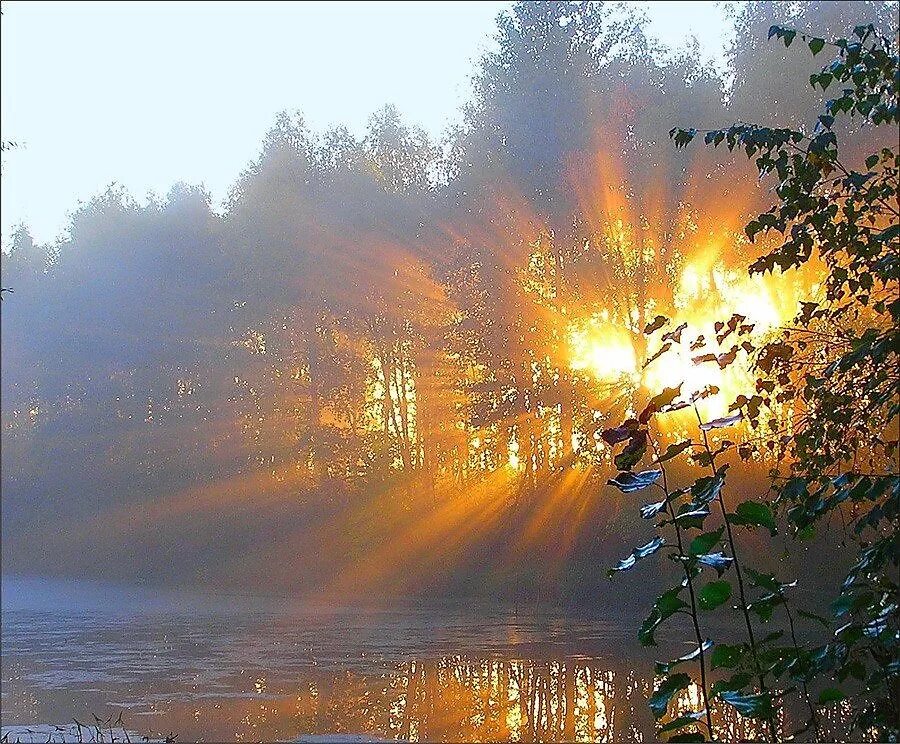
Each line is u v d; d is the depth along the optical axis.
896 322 5.50
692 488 5.34
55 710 15.52
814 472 5.86
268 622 29.95
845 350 6.14
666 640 21.88
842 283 5.95
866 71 5.80
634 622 28.44
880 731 5.59
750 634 5.43
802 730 5.41
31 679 19.00
